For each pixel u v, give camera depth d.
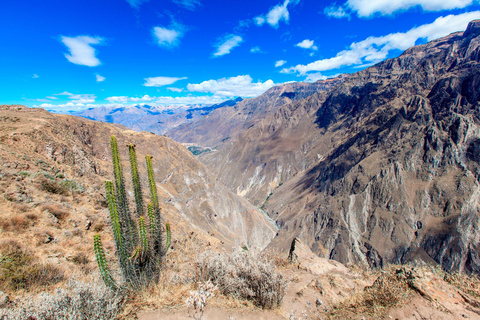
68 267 8.77
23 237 9.80
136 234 7.23
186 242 14.48
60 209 13.23
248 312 6.04
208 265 7.53
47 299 4.80
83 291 5.16
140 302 6.01
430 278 5.82
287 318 6.07
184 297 6.45
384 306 5.59
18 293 6.45
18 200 12.38
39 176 15.84
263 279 6.71
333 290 8.04
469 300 5.18
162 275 7.61
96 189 21.67
